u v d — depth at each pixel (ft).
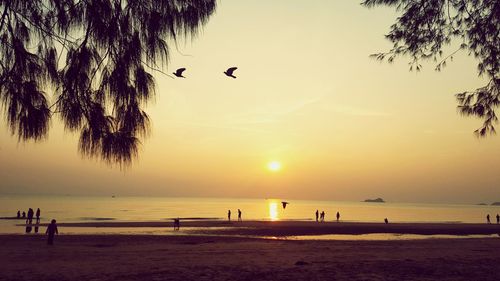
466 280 27.43
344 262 36.60
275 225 160.25
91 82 11.17
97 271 32.32
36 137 10.55
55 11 10.98
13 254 50.65
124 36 11.23
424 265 34.24
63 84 10.91
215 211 423.23
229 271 31.60
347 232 134.51
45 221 179.63
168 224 157.89
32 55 10.84
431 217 342.64
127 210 396.98
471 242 81.71
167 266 34.91
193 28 11.81
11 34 10.87
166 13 11.52
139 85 11.16
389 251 53.16
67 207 436.35
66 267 35.14
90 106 10.91
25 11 10.87
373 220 259.39
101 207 474.90
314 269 32.27
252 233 121.39
